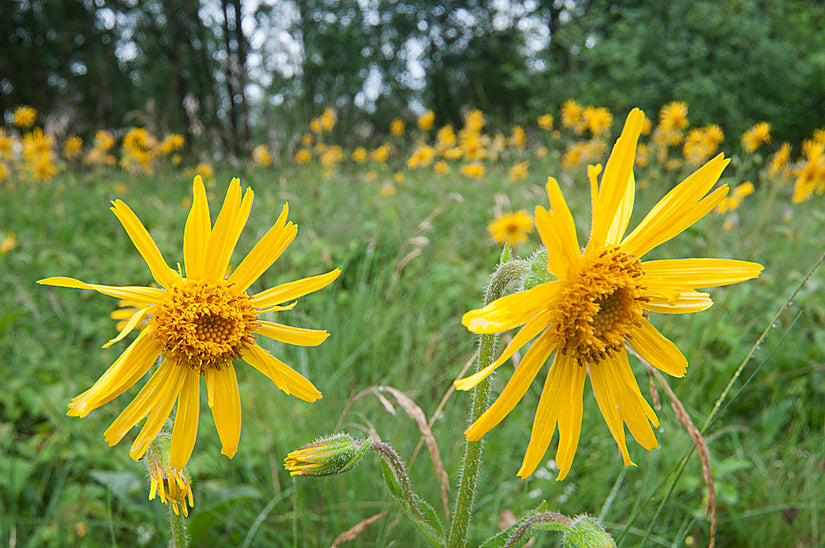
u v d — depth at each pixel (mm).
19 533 2281
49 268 4547
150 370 1185
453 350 3371
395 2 26922
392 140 11273
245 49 15805
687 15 15867
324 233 5211
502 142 9266
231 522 2244
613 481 2555
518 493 2541
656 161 6938
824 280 3926
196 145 11609
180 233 5516
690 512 2367
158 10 23672
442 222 5957
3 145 8117
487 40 27484
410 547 2146
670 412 2709
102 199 6934
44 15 23891
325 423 2684
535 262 1167
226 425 1178
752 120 15648
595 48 16391
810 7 18656
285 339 1231
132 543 2301
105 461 2545
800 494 2512
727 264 1132
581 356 1090
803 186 5023
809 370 3223
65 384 2992
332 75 22719
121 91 25422
